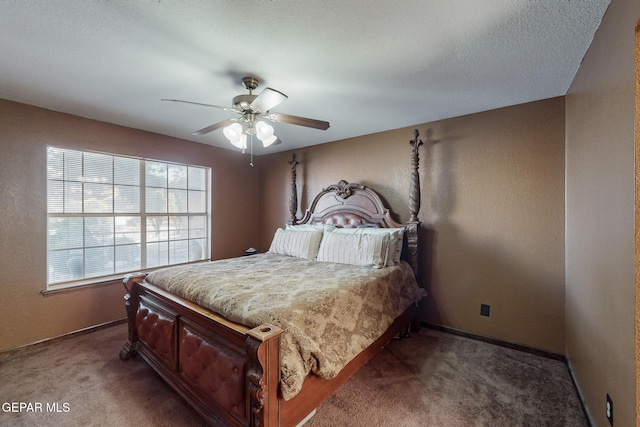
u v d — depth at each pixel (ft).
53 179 8.95
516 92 7.43
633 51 3.52
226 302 5.36
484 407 5.75
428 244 9.81
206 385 5.09
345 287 6.41
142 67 6.17
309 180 13.33
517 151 8.25
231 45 5.37
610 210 4.37
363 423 5.32
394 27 4.84
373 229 10.22
